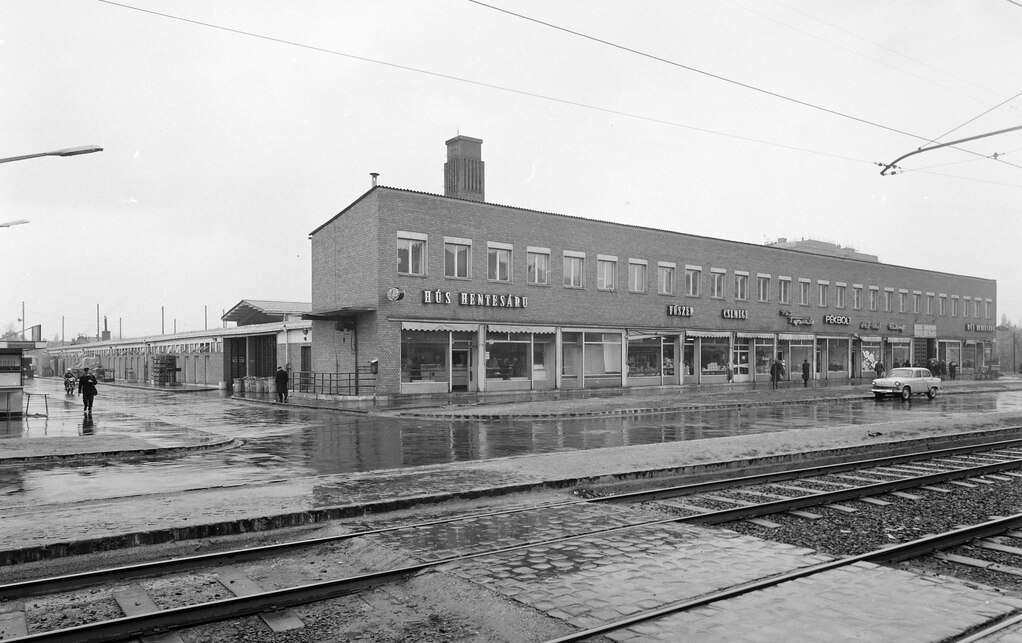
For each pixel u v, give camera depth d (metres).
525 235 37.50
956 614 5.70
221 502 10.23
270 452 16.83
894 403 33.41
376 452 16.67
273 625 5.96
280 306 48.12
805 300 52.16
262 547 8.03
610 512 9.95
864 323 56.41
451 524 9.28
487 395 34.34
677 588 6.55
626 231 41.69
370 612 6.29
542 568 7.21
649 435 19.95
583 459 14.40
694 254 45.16
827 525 9.33
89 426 22.97
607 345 40.91
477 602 6.32
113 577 7.16
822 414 26.98
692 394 36.00
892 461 15.01
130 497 10.87
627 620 5.66
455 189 40.59
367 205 33.62
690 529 8.81
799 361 51.78
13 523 8.99
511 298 36.69
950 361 64.12
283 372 34.03
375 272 32.88
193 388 49.06
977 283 68.19
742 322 47.75
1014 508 10.32
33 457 15.34
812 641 5.20
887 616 5.67
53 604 6.51
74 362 86.12
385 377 32.75
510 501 11.05
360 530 9.17
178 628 5.95
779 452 15.62
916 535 8.74
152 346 63.47
